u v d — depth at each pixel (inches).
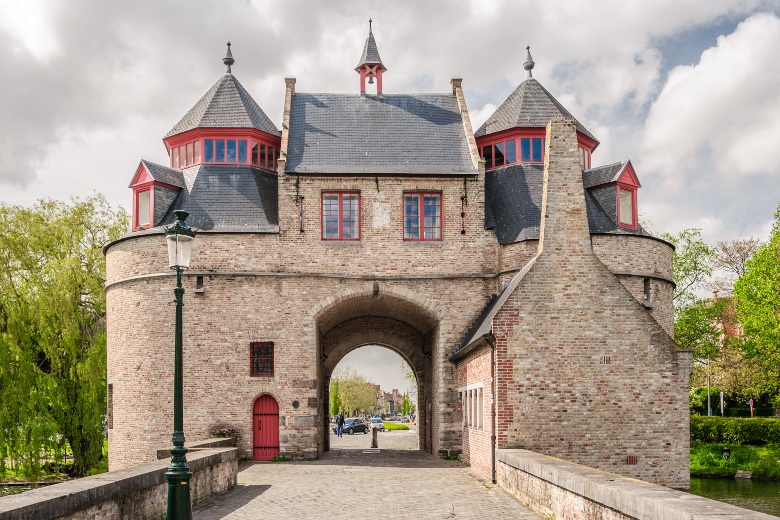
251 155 1130.0
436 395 1093.1
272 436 1023.0
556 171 822.5
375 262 1050.7
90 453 1337.4
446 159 1099.9
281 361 1023.0
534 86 1211.2
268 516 551.8
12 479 1336.1
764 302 1470.2
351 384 4350.4
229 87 1181.7
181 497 471.8
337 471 883.4
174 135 1154.0
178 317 499.2
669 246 1089.4
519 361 784.9
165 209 1094.4
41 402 1316.4
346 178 1057.5
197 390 1015.6
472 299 1055.0
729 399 2284.7
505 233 1063.0
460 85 1203.9
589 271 805.9
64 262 1334.9
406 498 645.9
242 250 1035.9
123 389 1041.5
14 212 1402.6
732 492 1120.2
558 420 780.6
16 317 1311.5
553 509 519.2
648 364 798.5
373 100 1187.3
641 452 785.6
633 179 1100.5
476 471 872.9
